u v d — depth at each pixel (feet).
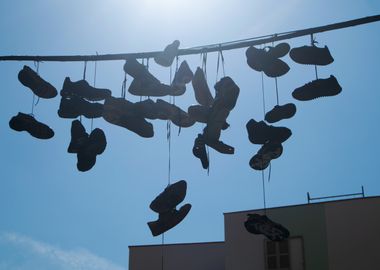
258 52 17.25
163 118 18.35
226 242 55.93
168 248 62.13
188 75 17.75
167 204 17.92
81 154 18.35
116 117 18.19
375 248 51.42
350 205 53.16
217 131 17.02
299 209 54.65
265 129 17.54
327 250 52.65
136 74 17.71
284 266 53.52
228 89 16.84
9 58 18.11
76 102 18.28
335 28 16.16
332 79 17.21
